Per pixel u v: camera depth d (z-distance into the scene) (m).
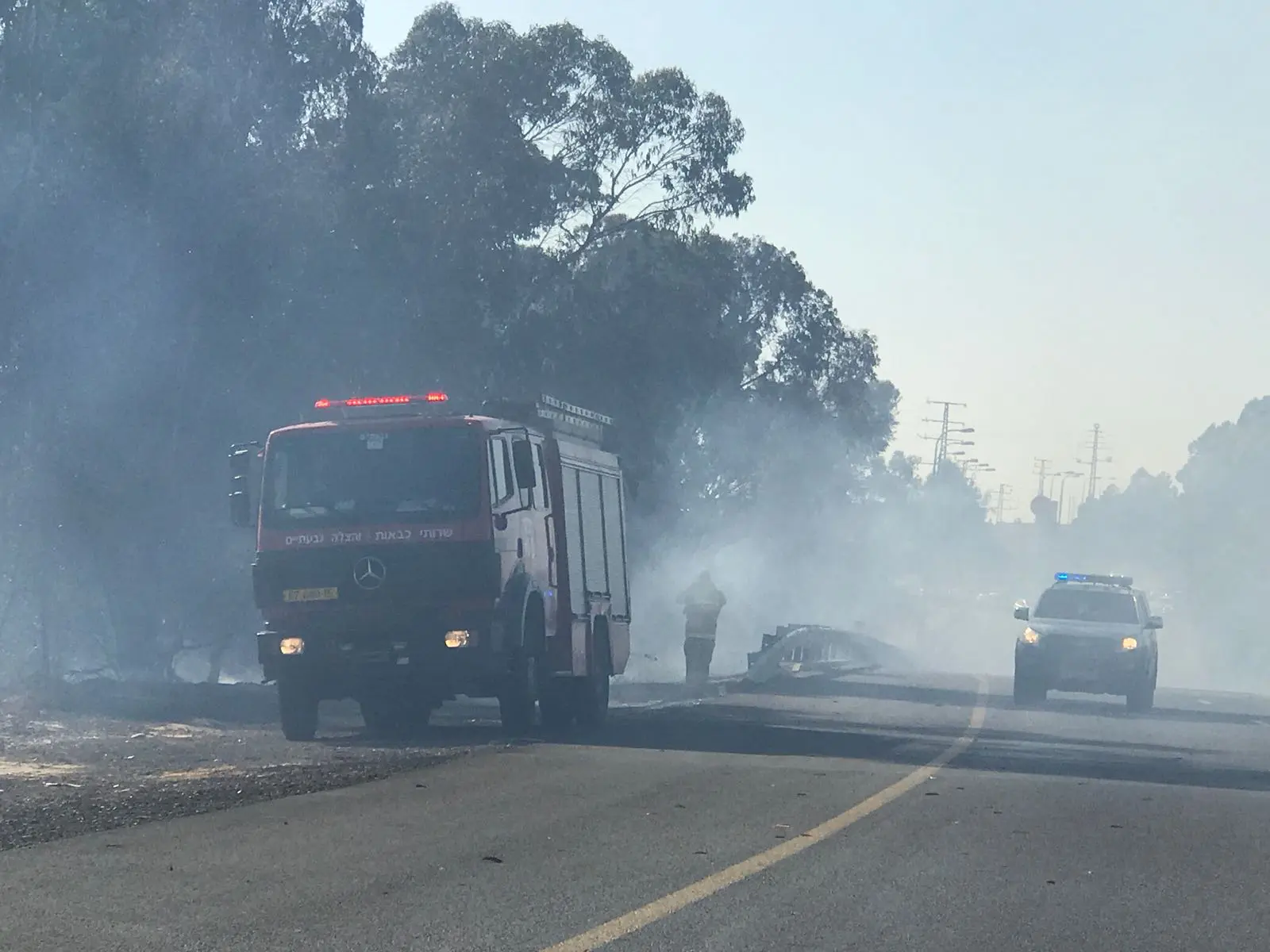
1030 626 25.77
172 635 30.75
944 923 7.56
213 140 27.11
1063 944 7.23
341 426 16.53
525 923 7.30
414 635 16.14
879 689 29.11
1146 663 25.00
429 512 16.16
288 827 9.98
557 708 19.17
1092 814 11.44
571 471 19.20
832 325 63.31
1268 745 18.66
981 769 14.36
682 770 13.40
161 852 9.05
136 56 26.34
